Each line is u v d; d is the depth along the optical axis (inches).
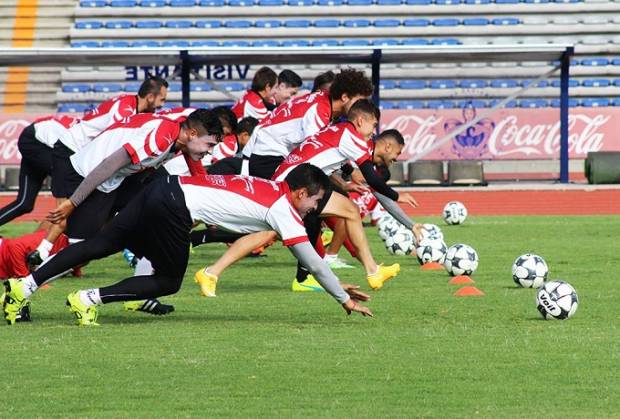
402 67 3545.8
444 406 630.5
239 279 1317.7
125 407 628.1
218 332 885.2
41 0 3774.6
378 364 750.5
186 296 1141.1
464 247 1317.7
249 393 663.1
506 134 3154.5
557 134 3166.8
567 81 3004.4
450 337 858.8
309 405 632.4
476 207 2657.5
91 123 1230.9
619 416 606.9
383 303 1071.0
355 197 1925.4
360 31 3683.6
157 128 948.0
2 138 3090.6
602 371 728.3
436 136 3152.1
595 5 3698.3
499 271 1384.1
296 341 839.1
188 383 690.2
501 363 755.4
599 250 1670.8
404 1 3727.9
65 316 982.4
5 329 898.7
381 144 1266.0
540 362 757.9
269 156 1263.5
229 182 885.2
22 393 663.8
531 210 2588.6
